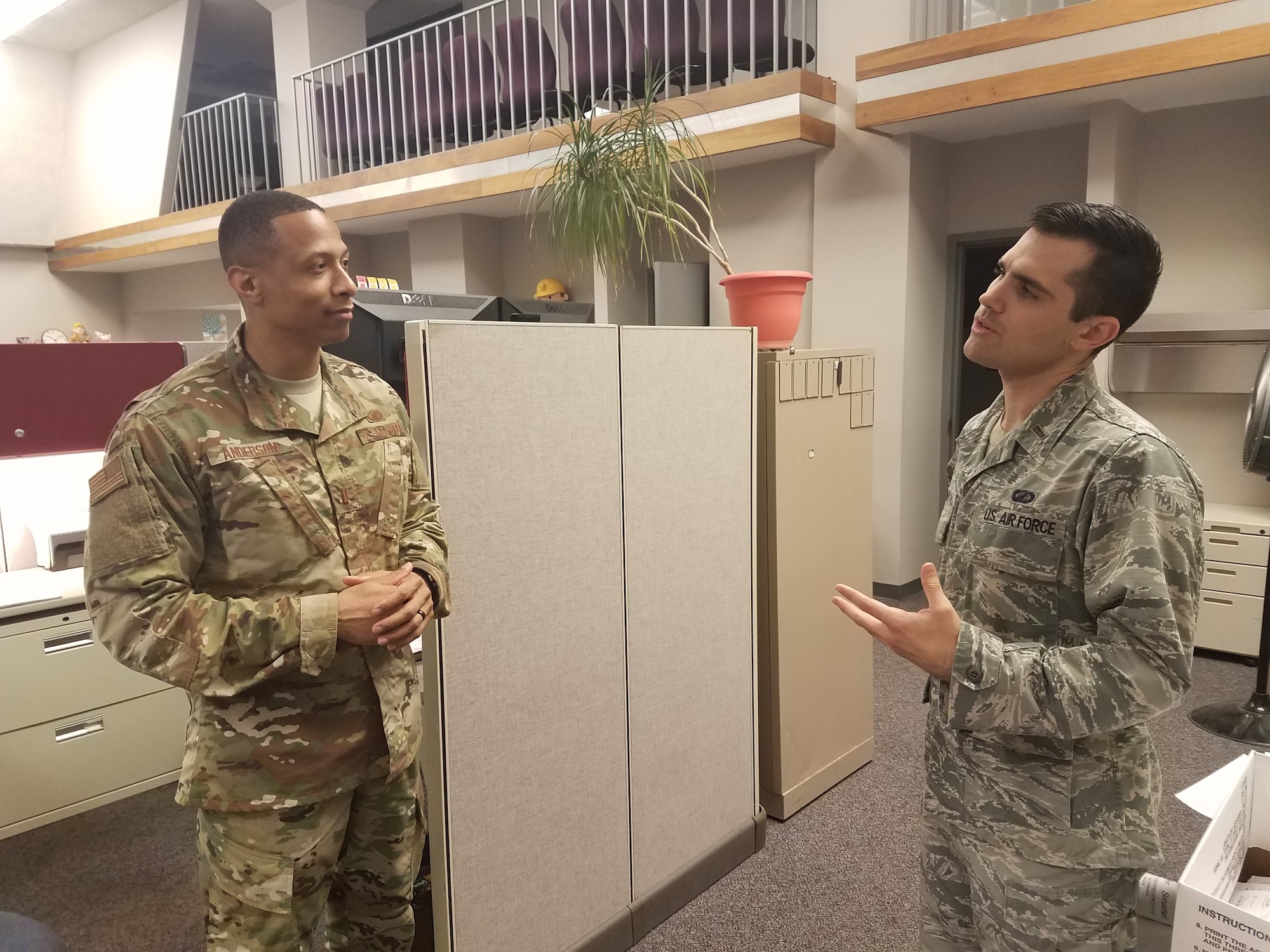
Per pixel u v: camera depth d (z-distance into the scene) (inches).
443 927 65.9
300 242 52.2
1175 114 162.7
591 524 74.6
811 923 84.0
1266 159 154.3
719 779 90.7
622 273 236.4
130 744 102.7
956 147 191.2
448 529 63.8
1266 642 123.2
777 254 207.5
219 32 400.2
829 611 107.0
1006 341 44.9
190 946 82.8
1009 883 44.5
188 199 375.6
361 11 343.9
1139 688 38.6
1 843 101.4
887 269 184.5
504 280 288.5
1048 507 43.1
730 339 88.0
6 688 92.6
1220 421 163.6
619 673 78.3
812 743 106.0
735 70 214.4
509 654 68.7
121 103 387.9
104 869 96.0
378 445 59.1
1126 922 44.4
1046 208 43.9
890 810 104.5
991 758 45.3
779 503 97.3
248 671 50.8
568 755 74.1
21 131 400.5
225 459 52.2
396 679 58.1
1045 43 147.6
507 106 252.1
